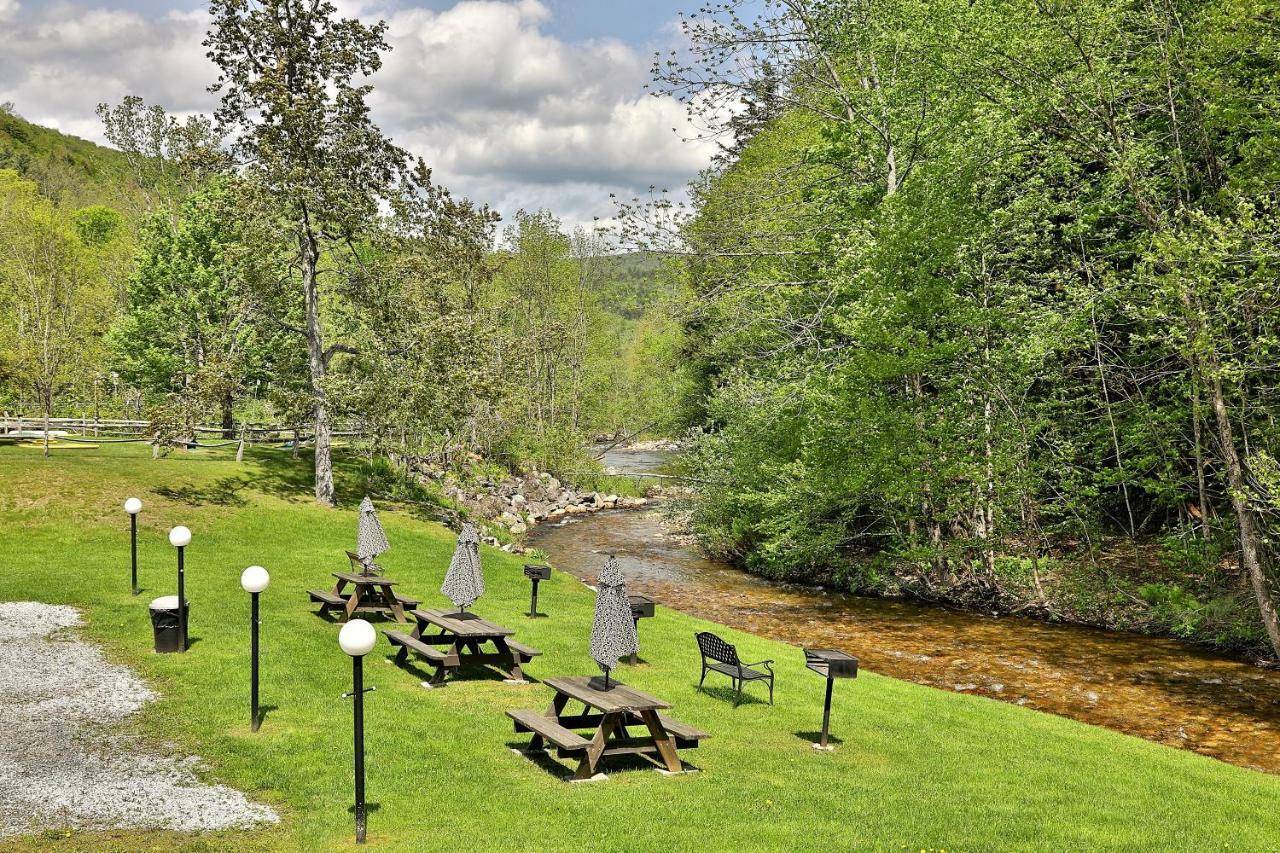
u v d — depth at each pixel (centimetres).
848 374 2628
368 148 3036
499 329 4816
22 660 1347
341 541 2586
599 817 872
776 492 2970
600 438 6519
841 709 1417
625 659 1630
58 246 4519
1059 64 2264
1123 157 2144
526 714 1086
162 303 4400
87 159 13138
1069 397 2833
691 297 3522
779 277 3086
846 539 3130
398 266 3062
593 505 4934
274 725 1105
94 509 2466
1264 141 1969
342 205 2891
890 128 2673
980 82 2414
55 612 1636
